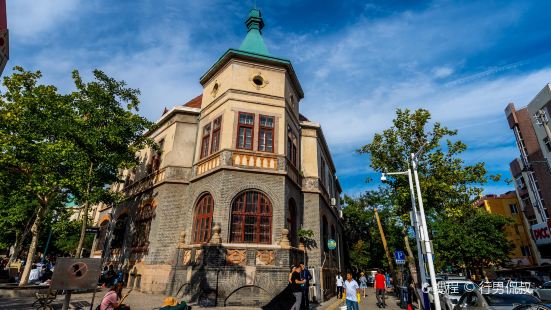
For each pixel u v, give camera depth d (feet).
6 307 34.60
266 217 47.03
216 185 47.42
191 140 58.18
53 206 56.85
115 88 51.78
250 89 53.62
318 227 57.41
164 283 47.47
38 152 43.37
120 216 68.44
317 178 61.72
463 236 92.12
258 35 66.03
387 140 60.44
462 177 54.08
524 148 120.26
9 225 81.51
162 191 53.62
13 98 45.44
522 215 134.92
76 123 46.62
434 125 58.85
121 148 51.75
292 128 58.54
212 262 40.50
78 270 23.36
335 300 54.44
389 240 94.22
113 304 24.67
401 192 55.67
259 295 40.40
